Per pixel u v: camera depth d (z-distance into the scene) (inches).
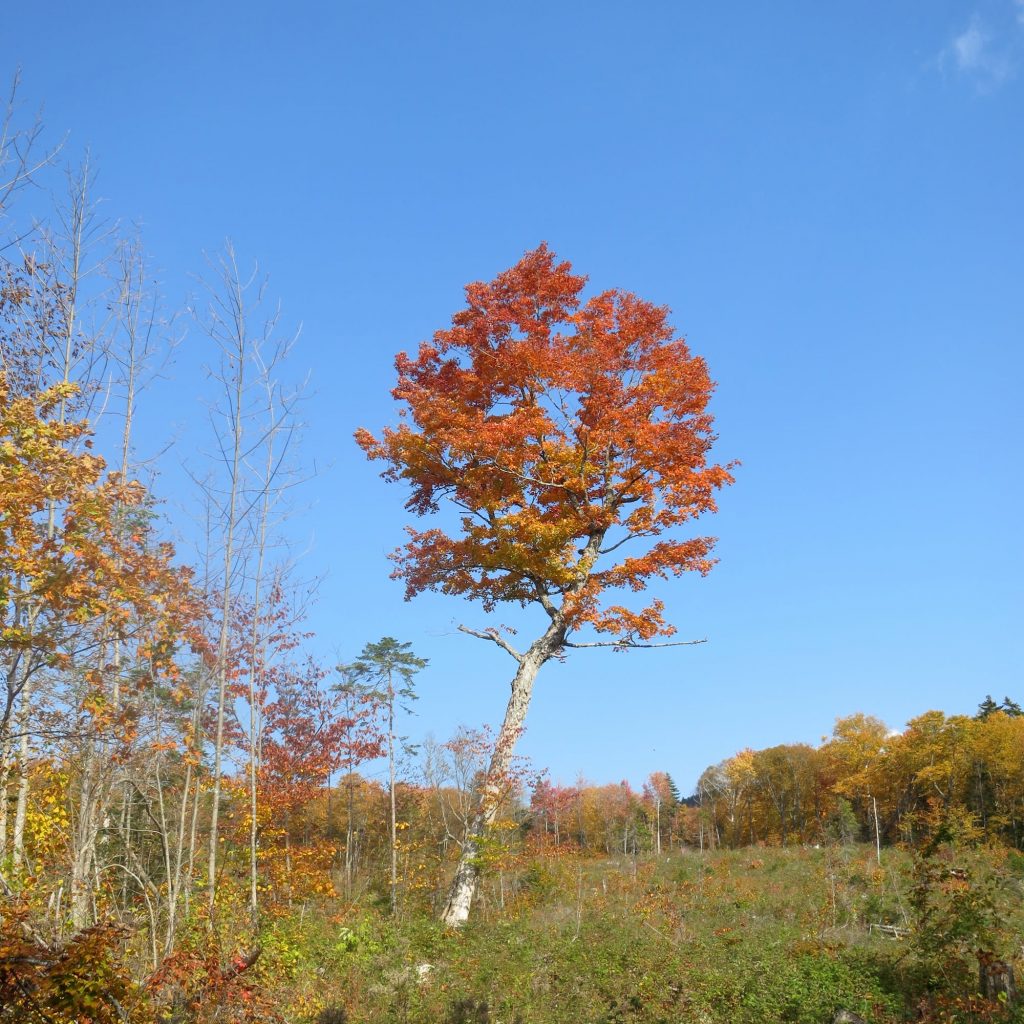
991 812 1711.4
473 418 786.8
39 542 366.6
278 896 689.0
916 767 1844.2
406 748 878.4
